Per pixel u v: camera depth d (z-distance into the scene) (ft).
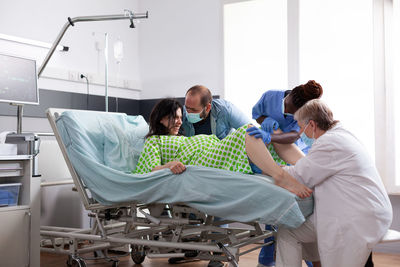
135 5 15.35
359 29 11.93
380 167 11.50
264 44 13.19
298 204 6.12
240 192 6.06
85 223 12.12
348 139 6.32
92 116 8.21
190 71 14.37
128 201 7.01
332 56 12.26
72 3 13.06
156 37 15.06
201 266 9.59
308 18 12.54
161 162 7.59
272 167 6.25
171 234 8.87
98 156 7.84
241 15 13.52
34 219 7.89
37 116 12.01
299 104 7.58
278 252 6.45
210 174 6.29
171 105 7.70
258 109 8.13
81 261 7.85
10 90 8.51
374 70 11.58
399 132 11.39
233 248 6.35
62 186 11.49
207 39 14.06
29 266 7.75
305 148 8.82
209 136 7.72
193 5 14.33
